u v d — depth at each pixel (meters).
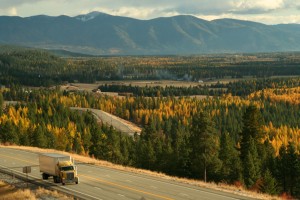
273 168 114.31
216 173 108.88
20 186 64.94
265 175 98.81
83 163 92.19
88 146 199.12
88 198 55.25
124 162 152.50
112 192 59.09
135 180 69.44
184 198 54.66
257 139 123.62
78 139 197.62
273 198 56.22
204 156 106.56
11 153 109.06
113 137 156.00
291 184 111.44
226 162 115.12
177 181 69.12
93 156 157.62
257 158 117.06
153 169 136.75
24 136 184.38
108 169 83.06
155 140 170.75
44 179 70.44
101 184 65.50
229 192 59.19
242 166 109.25
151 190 60.38
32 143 185.50
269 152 130.50
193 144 109.06
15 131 188.25
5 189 62.19
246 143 121.12
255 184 101.00
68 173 65.00
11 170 80.50
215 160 107.31
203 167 108.25
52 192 58.50
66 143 197.25
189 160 118.44
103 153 154.50
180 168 121.81
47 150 118.75
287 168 110.62
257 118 123.38
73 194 58.03
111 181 68.31
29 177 72.62
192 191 59.66
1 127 196.00
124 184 65.44
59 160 66.88
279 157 123.06
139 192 58.91
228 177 108.88
